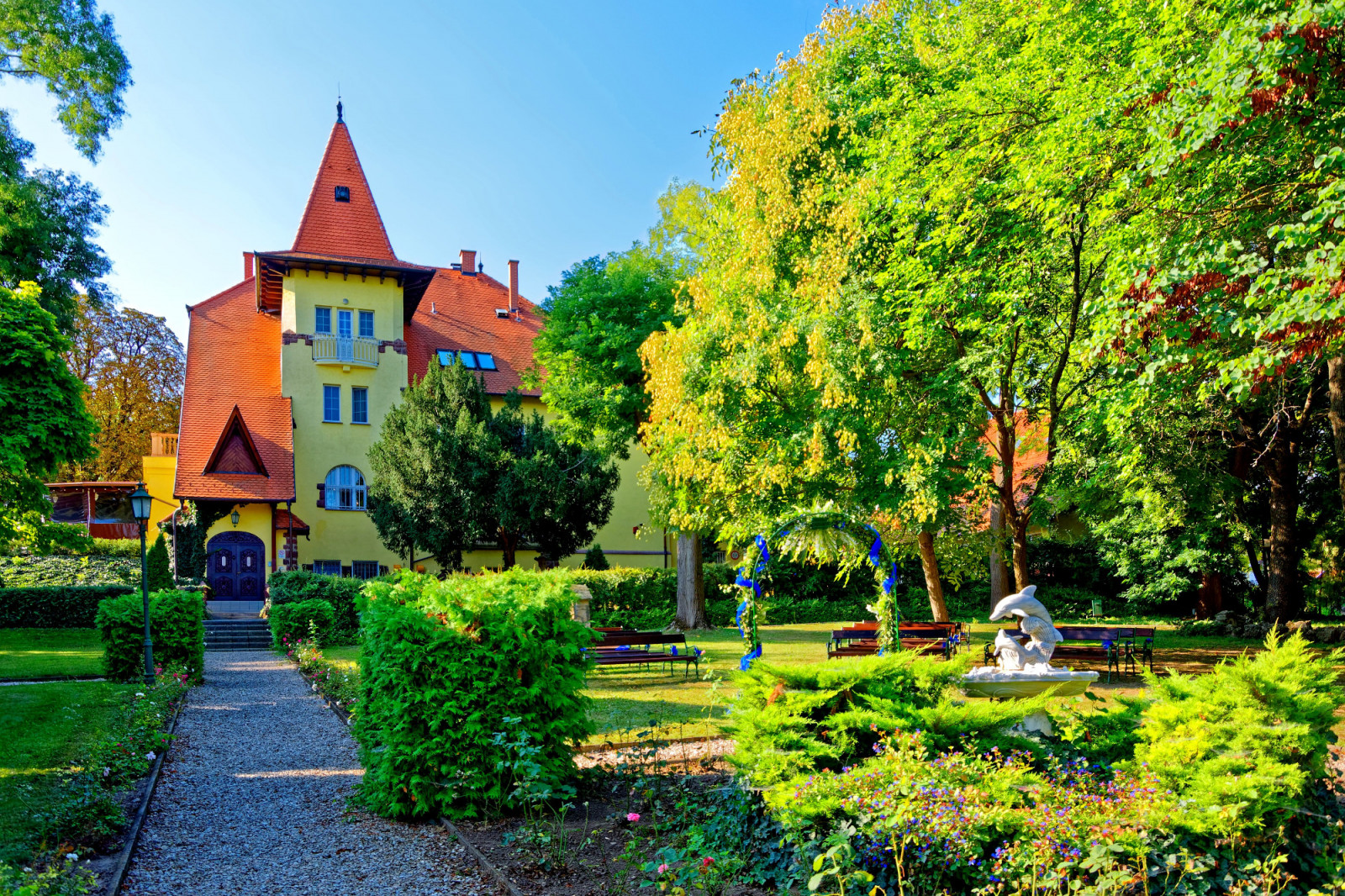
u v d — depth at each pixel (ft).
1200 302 28.50
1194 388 39.78
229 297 123.65
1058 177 35.35
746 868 16.79
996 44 42.57
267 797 25.96
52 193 80.79
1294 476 61.82
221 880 18.60
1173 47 30.53
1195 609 85.05
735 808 18.79
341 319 115.75
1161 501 61.31
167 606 52.31
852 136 47.24
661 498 80.02
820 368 43.88
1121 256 29.01
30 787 24.72
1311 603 77.66
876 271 47.50
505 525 88.38
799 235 49.21
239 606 98.07
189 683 49.26
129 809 24.02
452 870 18.79
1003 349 43.86
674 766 26.37
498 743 21.04
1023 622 27.30
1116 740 20.29
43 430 44.34
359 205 118.83
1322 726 18.30
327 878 18.66
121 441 138.82
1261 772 16.44
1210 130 25.35
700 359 50.96
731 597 103.04
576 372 86.58
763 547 35.06
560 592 25.09
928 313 42.78
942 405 46.34
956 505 56.29
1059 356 45.09
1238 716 17.94
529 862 18.39
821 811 15.69
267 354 118.01
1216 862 15.34
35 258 79.61
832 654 51.34
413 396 95.55
